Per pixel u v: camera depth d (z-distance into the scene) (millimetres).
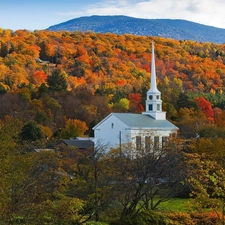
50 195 40656
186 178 57875
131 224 54406
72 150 58625
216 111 193500
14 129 33438
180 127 139125
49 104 165250
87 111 165000
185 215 59344
